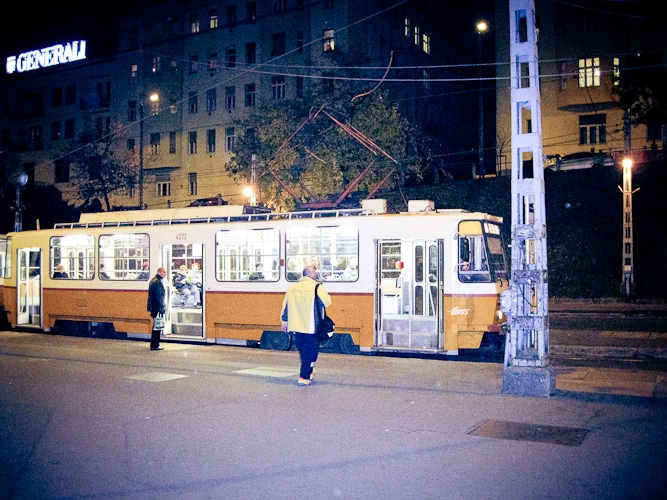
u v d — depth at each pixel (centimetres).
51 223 5178
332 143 2828
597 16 3884
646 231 3089
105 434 695
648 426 713
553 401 841
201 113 4662
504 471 565
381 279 1329
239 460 603
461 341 1266
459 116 5522
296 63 4272
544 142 4000
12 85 5638
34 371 1095
